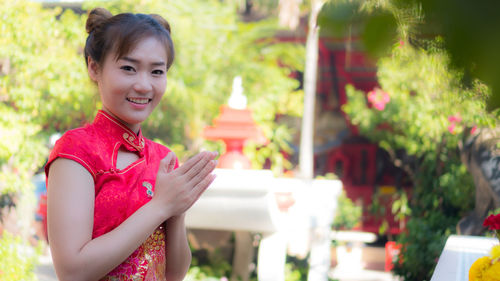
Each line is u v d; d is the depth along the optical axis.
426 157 4.56
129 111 1.21
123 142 1.24
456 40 0.45
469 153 3.37
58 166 1.14
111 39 1.20
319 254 3.90
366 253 6.76
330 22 0.63
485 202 3.30
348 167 8.70
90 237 1.12
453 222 4.26
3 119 4.28
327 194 3.67
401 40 0.64
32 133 4.45
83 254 1.07
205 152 1.19
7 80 4.46
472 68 0.45
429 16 0.51
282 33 8.15
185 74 6.37
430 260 4.10
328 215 3.67
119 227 1.12
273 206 3.01
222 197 3.00
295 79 8.09
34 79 4.73
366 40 0.61
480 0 0.43
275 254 3.23
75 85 4.76
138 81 1.20
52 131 4.83
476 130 3.45
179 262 1.36
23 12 4.68
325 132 8.77
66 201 1.11
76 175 1.13
